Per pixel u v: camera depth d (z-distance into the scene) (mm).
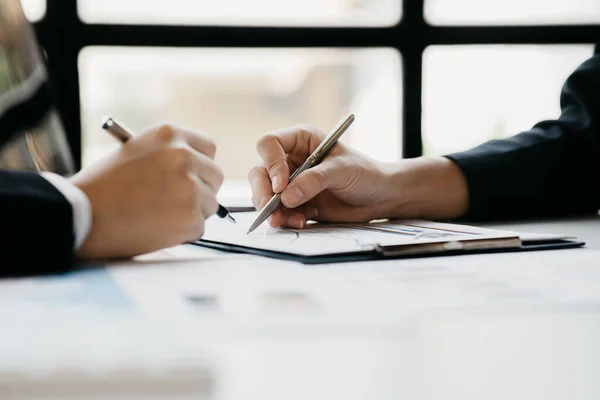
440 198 874
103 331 281
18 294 393
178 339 266
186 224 571
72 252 498
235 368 238
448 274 468
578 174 941
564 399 234
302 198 723
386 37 1361
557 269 491
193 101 1464
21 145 895
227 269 501
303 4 1350
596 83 982
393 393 227
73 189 531
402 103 1386
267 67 1380
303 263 530
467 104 1414
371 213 827
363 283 430
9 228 480
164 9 1320
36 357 236
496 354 269
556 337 293
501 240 604
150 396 216
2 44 939
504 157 916
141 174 575
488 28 1382
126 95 1351
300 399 218
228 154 1479
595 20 1404
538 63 1425
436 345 276
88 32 1293
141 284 430
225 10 1336
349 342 272
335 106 1467
